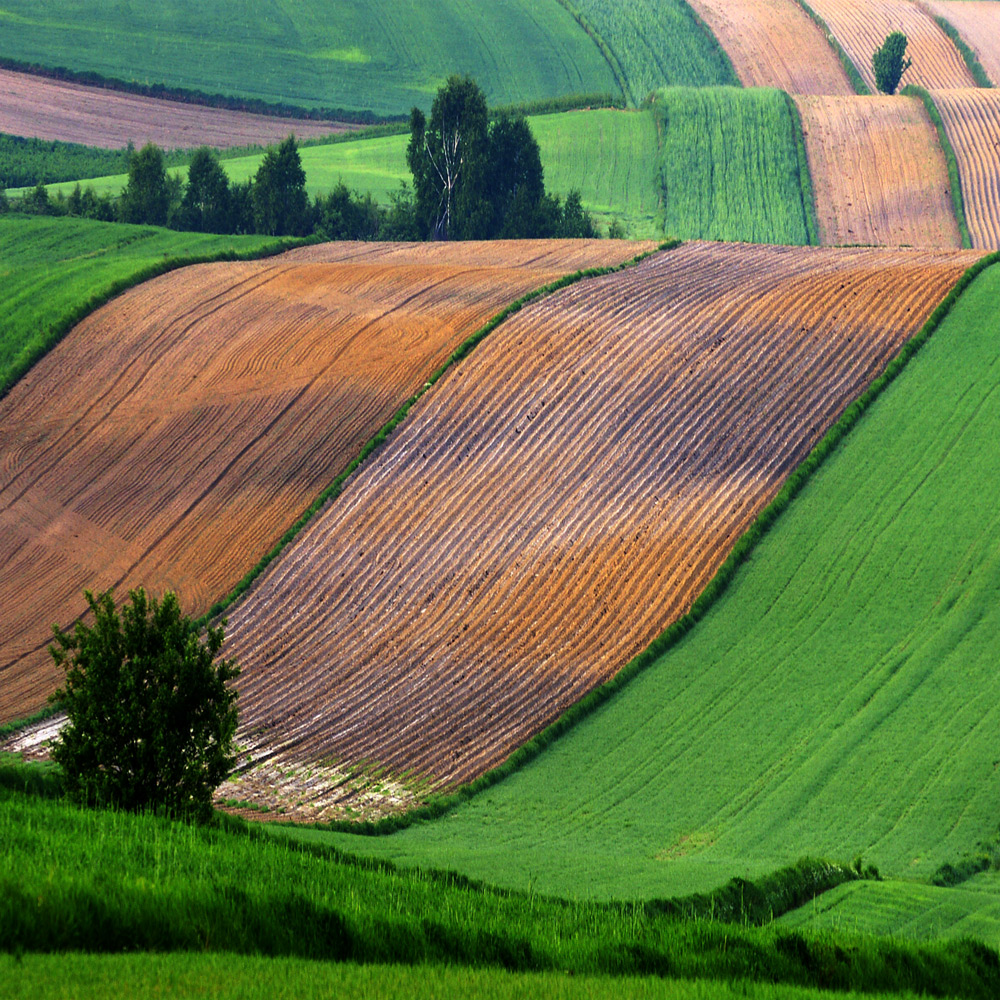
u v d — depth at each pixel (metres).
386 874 82.06
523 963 66.88
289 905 63.88
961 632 148.75
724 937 75.19
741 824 122.12
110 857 66.94
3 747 143.50
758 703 142.62
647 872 103.81
